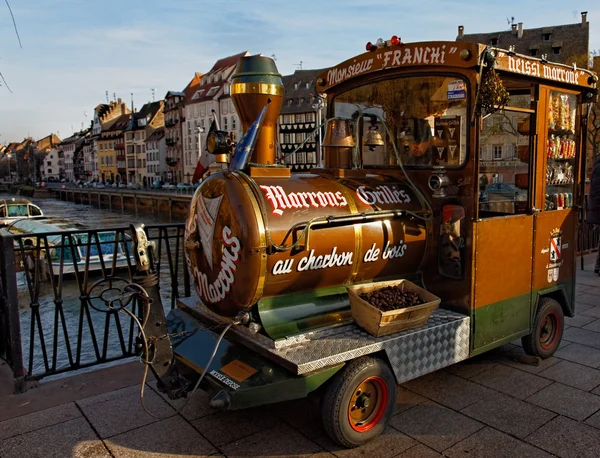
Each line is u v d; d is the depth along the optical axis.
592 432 3.53
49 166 144.12
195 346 3.66
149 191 61.00
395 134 4.41
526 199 4.50
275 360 3.20
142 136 89.25
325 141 4.31
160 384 3.21
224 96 61.72
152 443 3.39
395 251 3.91
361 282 3.88
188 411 3.81
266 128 3.81
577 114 5.00
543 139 4.52
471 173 3.86
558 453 3.28
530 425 3.62
